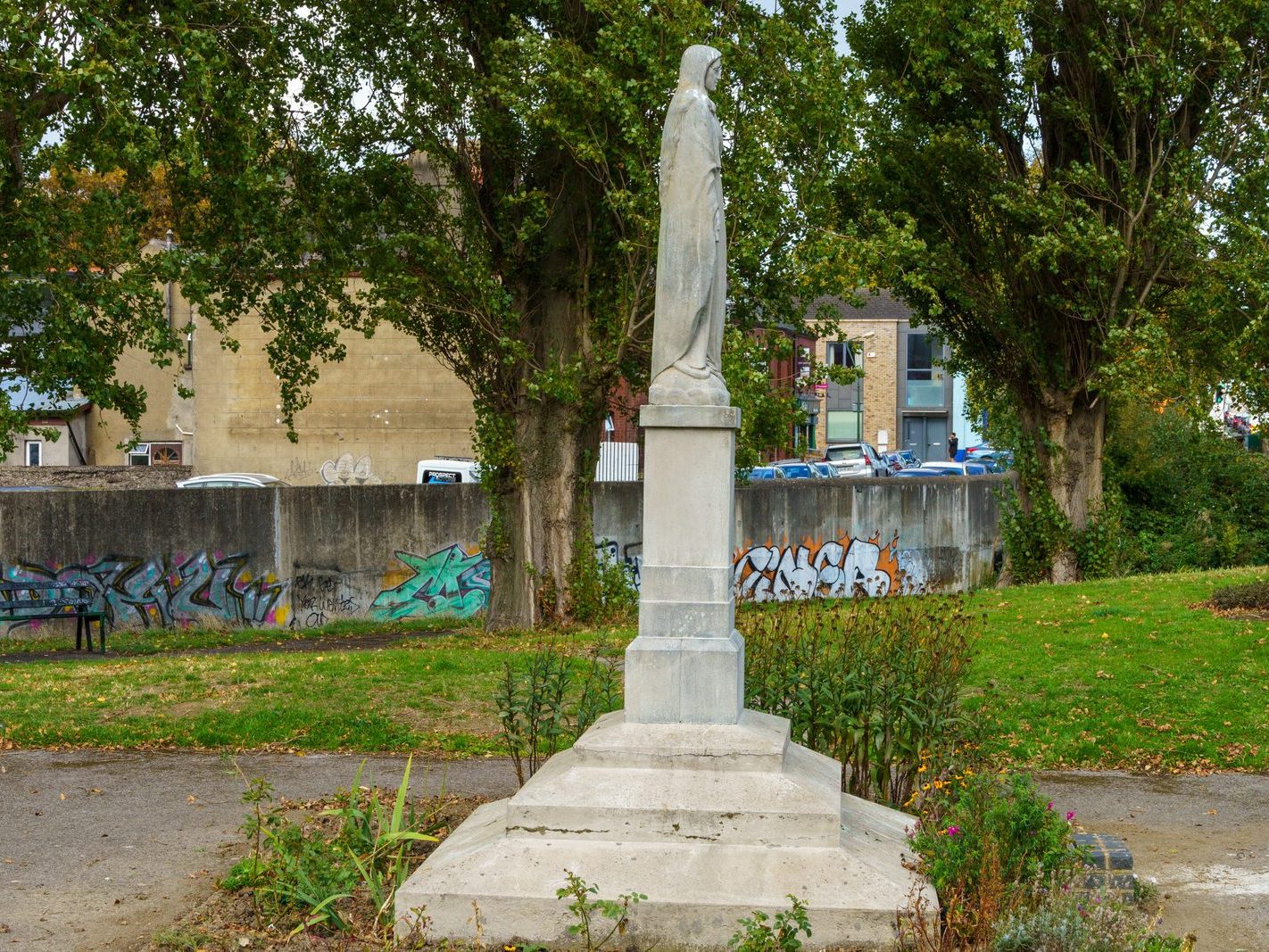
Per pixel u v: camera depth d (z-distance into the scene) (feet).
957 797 25.81
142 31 50.96
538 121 60.85
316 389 126.00
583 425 73.36
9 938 23.04
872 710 28.32
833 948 20.65
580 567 73.05
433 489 87.35
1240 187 78.64
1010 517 91.50
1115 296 81.82
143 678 51.31
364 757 39.11
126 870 27.20
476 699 46.83
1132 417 113.19
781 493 91.71
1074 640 55.36
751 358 61.26
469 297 67.67
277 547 84.58
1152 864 28.30
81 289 50.85
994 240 84.94
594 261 69.67
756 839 21.76
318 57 62.59
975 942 20.18
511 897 21.36
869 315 222.07
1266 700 44.55
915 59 82.17
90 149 49.19
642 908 21.06
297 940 21.74
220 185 57.52
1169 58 76.02
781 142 61.36
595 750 22.77
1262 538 112.47
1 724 42.98
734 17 62.80
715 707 23.12
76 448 143.13
